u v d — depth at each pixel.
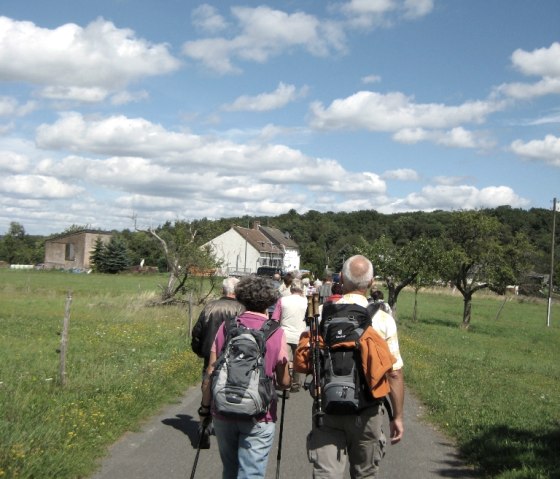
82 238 93.25
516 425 9.30
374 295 11.68
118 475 6.31
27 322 20.77
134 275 78.81
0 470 5.52
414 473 6.95
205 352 7.62
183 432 8.15
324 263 96.00
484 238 38.44
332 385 4.25
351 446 4.43
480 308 59.25
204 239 30.66
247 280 5.02
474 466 7.26
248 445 4.66
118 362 13.07
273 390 4.74
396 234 108.69
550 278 47.59
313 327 4.56
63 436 6.93
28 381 9.92
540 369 21.22
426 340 26.66
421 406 10.99
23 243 114.38
